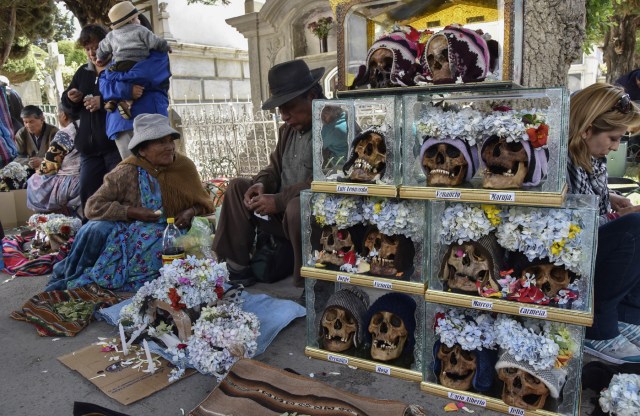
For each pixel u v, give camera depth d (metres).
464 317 2.33
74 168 5.57
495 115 2.12
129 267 3.69
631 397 1.97
